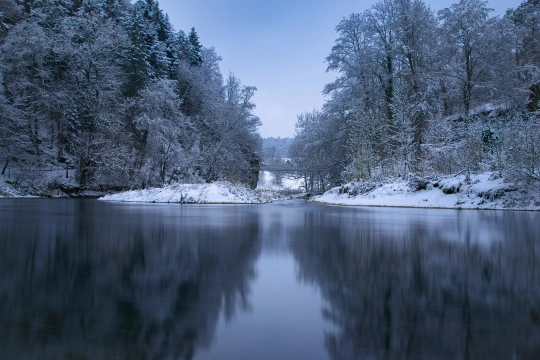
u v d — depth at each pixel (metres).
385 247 4.70
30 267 3.36
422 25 29.09
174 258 3.88
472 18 26.20
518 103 27.06
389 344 1.71
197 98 44.19
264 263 3.67
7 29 35.28
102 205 16.20
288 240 5.33
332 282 2.93
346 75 31.48
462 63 28.12
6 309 2.16
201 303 2.36
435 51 29.38
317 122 35.84
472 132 18.08
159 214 10.70
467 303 2.38
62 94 31.80
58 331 1.84
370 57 29.02
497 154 16.12
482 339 1.78
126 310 2.19
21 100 30.61
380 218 9.85
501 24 26.45
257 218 9.59
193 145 38.97
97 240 5.15
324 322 2.02
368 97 29.86
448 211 13.11
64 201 20.39
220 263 3.65
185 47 49.03
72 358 1.53
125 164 32.31
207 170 37.22
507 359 1.54
